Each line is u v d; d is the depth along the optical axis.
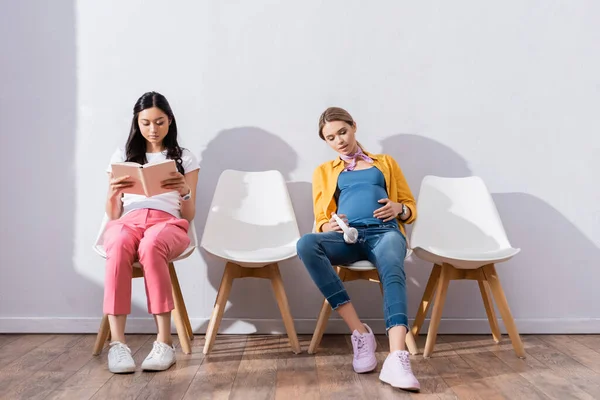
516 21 2.32
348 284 2.30
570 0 2.32
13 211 2.27
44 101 2.28
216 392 1.51
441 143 2.31
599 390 1.54
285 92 2.31
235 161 2.31
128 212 1.95
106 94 2.29
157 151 2.08
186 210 2.02
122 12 2.30
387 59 2.31
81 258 2.27
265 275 1.98
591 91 2.32
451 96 2.31
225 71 2.31
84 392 1.51
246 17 2.31
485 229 2.09
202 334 2.27
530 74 2.31
